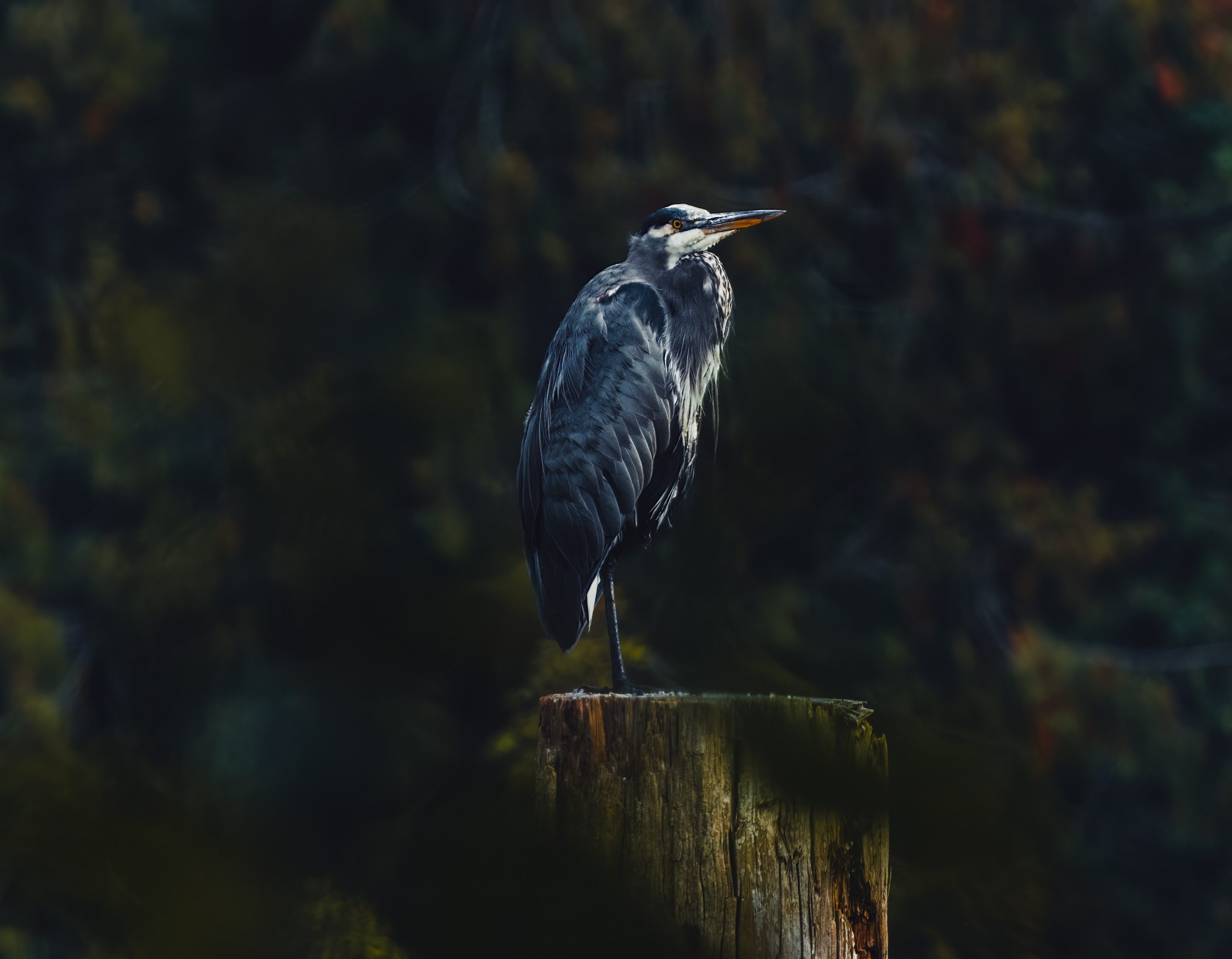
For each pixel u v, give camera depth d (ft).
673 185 45.29
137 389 43.32
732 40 48.83
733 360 42.52
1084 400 56.39
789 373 43.19
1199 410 60.80
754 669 37.50
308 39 52.75
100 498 49.52
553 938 14.10
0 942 38.78
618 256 45.32
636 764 14.43
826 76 49.42
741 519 40.04
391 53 49.60
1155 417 58.18
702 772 14.23
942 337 52.39
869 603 47.42
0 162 52.11
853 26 49.78
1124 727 53.57
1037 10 53.93
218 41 53.42
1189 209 58.23
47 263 52.75
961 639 49.93
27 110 49.93
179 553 40.47
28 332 52.47
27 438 51.55
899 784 35.58
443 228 47.60
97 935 35.68
